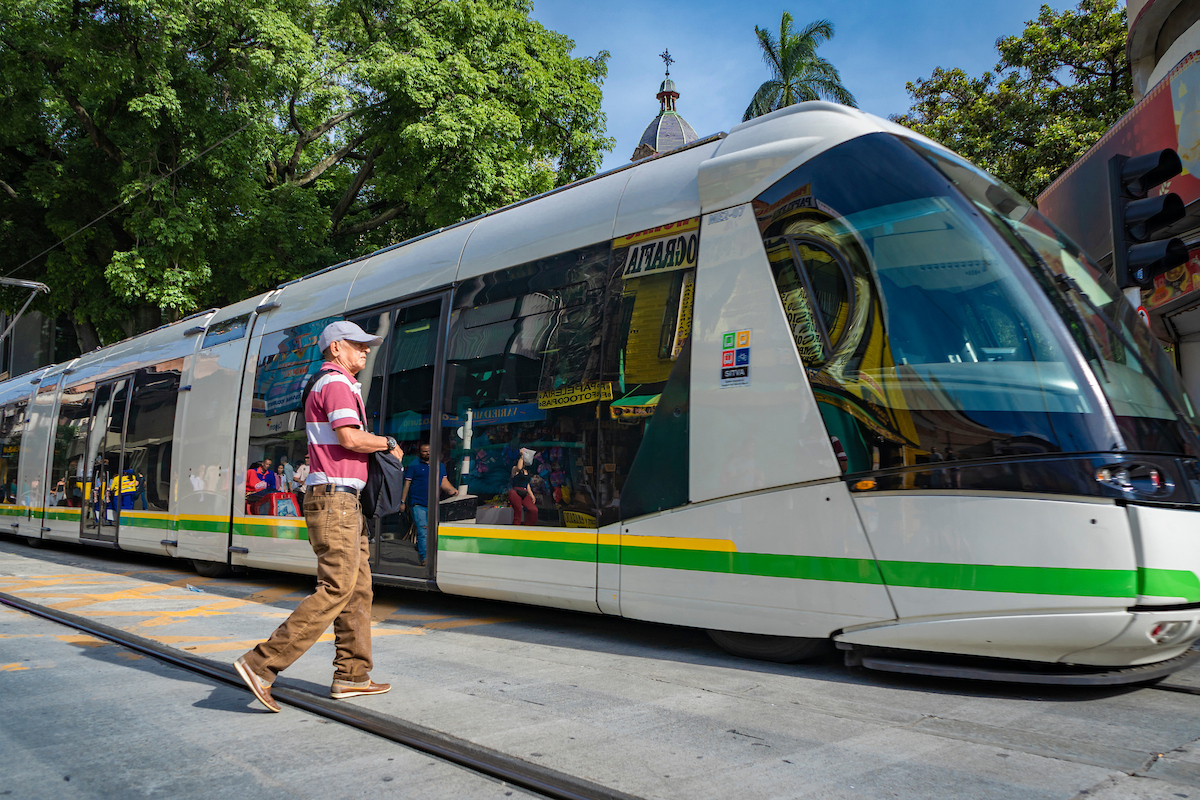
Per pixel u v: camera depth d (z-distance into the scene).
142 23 16.03
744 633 4.47
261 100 17.91
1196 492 3.50
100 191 18.55
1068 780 2.52
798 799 2.40
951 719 3.22
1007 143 18.72
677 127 43.38
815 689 3.75
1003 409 3.61
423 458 6.26
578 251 5.44
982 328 3.77
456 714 3.34
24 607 6.47
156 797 2.50
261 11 16.77
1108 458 3.40
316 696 3.63
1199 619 3.39
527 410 5.50
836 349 4.07
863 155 4.28
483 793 2.51
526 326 5.67
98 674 4.19
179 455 9.37
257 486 8.05
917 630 3.70
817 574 3.99
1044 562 3.42
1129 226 5.36
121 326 20.92
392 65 17.47
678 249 4.84
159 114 16.56
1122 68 18.38
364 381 6.99
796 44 29.45
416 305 6.65
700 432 4.51
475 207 18.44
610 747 2.89
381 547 6.50
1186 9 9.64
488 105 18.61
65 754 2.92
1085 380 3.55
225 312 9.36
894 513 3.78
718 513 4.38
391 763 2.79
